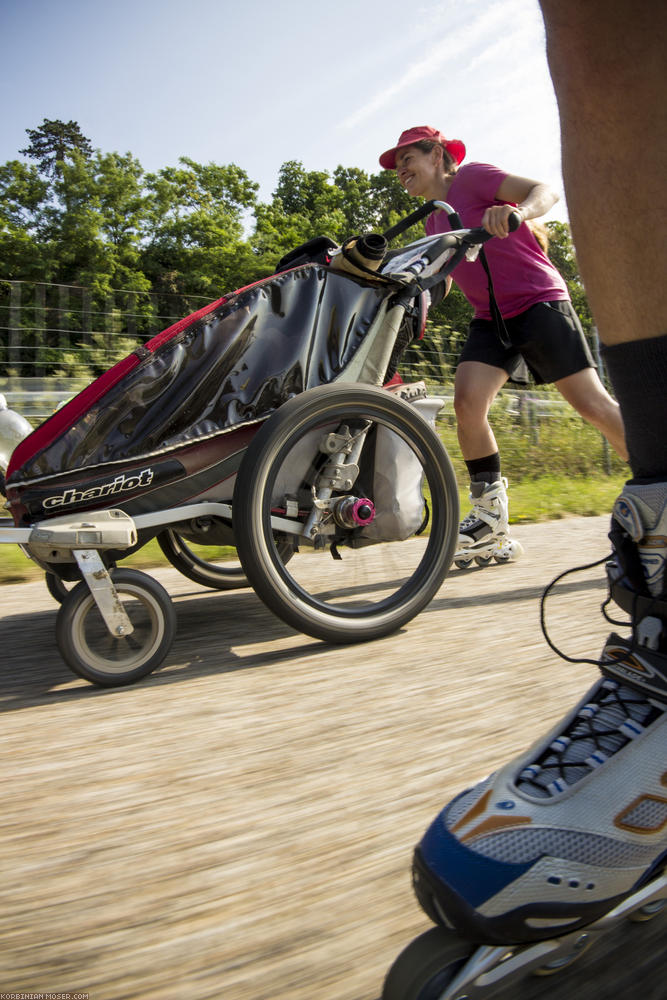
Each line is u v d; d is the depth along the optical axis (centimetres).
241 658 166
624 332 73
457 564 259
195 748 118
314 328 182
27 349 636
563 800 65
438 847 64
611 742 70
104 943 74
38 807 101
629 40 69
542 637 172
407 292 191
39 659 170
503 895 60
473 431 260
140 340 682
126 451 160
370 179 5531
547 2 74
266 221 4581
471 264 251
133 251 3884
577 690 137
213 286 4009
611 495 482
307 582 223
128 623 147
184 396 166
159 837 93
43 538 146
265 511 163
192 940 74
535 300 247
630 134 70
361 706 133
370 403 178
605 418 252
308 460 181
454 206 257
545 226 253
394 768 109
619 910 65
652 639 72
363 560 242
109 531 148
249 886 83
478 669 151
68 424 156
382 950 72
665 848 67
